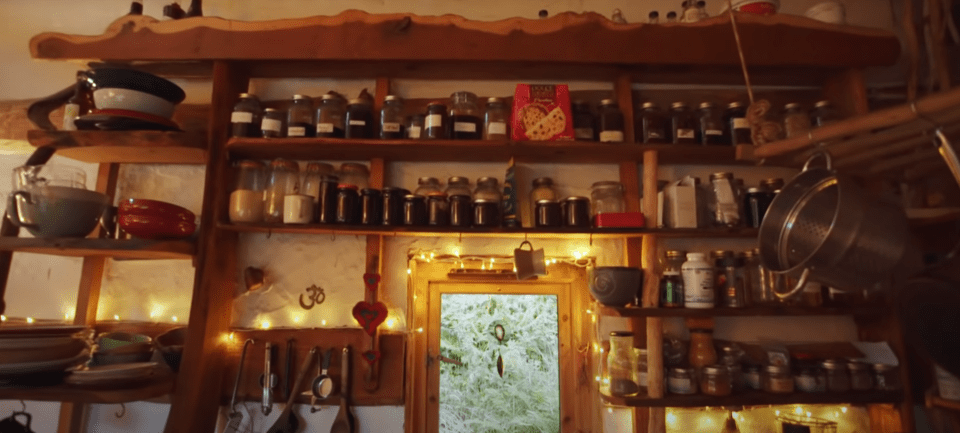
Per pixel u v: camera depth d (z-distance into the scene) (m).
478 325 1.93
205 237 1.64
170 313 1.85
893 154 1.32
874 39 1.78
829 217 1.10
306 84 1.97
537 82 1.98
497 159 1.87
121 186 1.91
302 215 1.63
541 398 1.90
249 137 1.71
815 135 1.10
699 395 1.61
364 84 1.98
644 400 1.59
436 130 1.70
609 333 1.75
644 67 1.83
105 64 1.83
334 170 1.82
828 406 1.82
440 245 1.87
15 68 2.03
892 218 1.09
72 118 1.72
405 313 1.83
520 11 2.07
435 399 1.88
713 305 1.62
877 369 1.65
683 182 1.73
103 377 1.44
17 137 1.89
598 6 2.07
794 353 1.75
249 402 1.77
